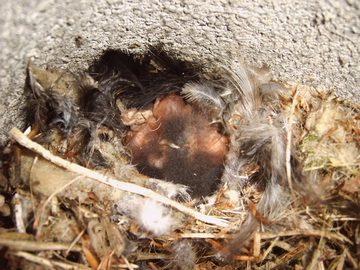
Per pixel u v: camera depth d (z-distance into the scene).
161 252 0.21
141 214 0.19
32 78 0.18
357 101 0.22
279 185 0.20
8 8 0.14
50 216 0.18
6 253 0.17
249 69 0.22
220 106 0.22
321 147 0.21
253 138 0.21
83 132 0.20
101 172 0.20
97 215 0.19
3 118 0.19
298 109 0.22
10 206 0.19
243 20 0.19
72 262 0.18
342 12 0.17
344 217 0.20
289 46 0.20
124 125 0.22
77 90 0.21
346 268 0.20
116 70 0.21
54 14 0.16
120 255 0.19
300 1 0.17
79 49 0.19
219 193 0.21
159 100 0.22
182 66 0.22
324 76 0.21
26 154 0.19
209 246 0.21
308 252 0.20
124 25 0.19
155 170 0.21
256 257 0.20
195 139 0.21
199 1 0.18
